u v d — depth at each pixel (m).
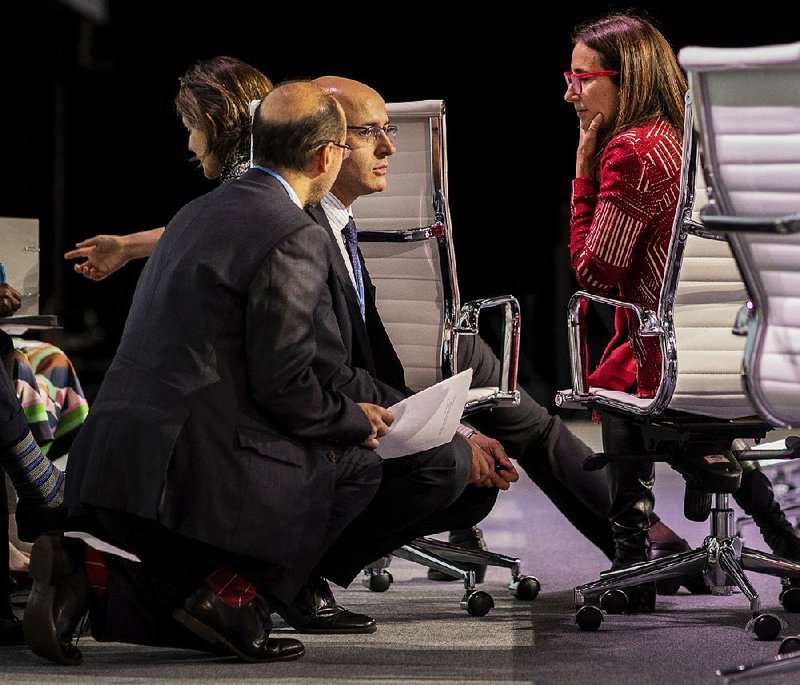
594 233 10.53
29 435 9.88
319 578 10.12
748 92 7.70
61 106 30.61
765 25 27.06
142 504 8.31
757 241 7.78
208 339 8.47
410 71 29.66
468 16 29.22
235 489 8.38
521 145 29.81
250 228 8.60
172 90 30.38
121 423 8.50
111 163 30.95
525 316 29.58
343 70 29.69
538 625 10.34
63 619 8.69
